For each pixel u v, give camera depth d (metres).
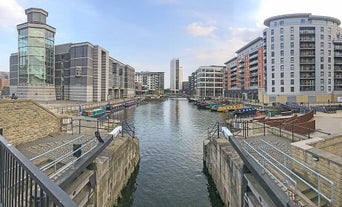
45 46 59.94
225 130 13.34
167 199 12.38
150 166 17.16
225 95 125.56
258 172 7.71
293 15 67.81
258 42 82.69
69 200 1.77
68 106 40.69
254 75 84.88
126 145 14.11
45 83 60.06
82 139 13.91
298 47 67.88
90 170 9.20
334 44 71.06
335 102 67.12
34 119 13.70
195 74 164.75
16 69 63.59
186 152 20.80
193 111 63.09
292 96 67.94
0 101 11.38
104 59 70.00
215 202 12.23
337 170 6.99
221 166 12.40
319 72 68.50
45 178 2.24
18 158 2.85
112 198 11.11
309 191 7.61
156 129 33.03
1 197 3.53
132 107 77.00
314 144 9.63
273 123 19.83
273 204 6.93
